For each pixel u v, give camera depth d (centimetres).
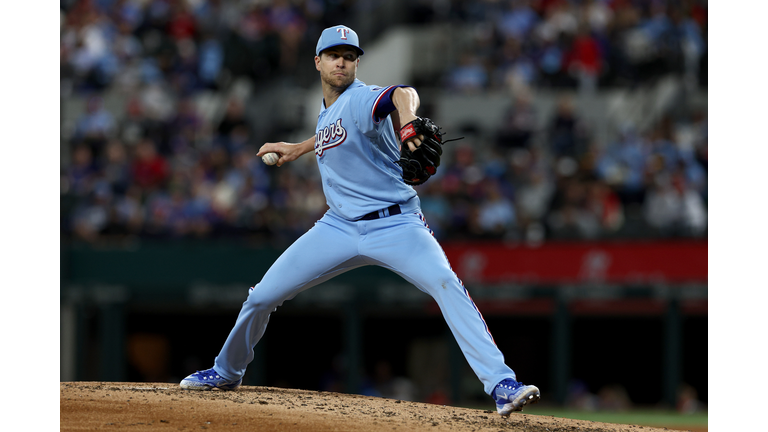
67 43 6012
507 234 4806
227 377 1995
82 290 4584
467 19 6294
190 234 4806
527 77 5950
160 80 5956
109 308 4584
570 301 4644
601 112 5891
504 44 6166
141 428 1547
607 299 4600
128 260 4603
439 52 6216
